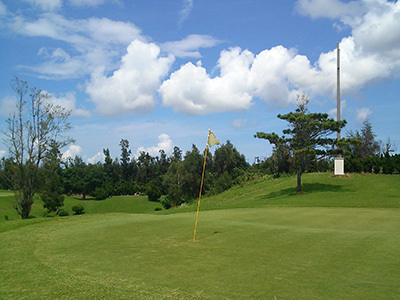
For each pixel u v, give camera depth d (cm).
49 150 3391
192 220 1606
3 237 1320
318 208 2020
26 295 644
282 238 1079
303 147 3166
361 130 5866
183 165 6506
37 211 5150
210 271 743
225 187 5741
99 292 641
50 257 935
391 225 1312
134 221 1653
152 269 774
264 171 6606
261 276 699
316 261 798
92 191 8244
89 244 1094
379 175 3762
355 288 619
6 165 3338
